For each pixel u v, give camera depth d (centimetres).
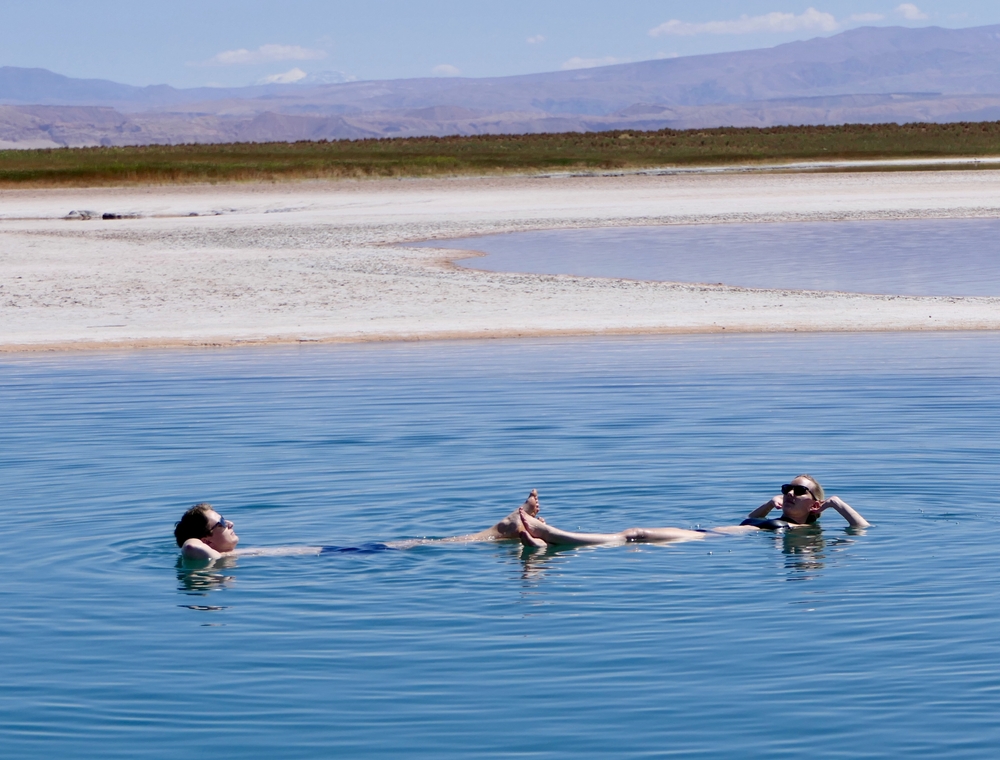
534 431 2123
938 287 4325
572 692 1044
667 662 1107
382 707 1019
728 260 5384
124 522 1606
